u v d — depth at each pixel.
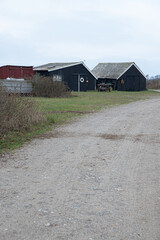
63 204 4.13
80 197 4.39
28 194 4.50
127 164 6.20
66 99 23.77
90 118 13.40
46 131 9.96
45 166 6.00
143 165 6.14
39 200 4.27
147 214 3.85
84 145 7.94
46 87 24.84
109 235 3.31
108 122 12.20
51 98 24.23
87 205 4.11
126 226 3.52
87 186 4.87
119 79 44.41
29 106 11.11
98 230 3.42
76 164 6.16
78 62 38.91
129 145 7.98
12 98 10.04
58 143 8.17
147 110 17.47
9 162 6.28
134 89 46.25
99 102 22.33
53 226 3.50
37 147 7.68
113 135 9.38
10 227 3.48
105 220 3.66
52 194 4.50
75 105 19.03
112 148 7.62
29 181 5.10
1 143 7.96
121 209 3.99
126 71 45.16
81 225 3.53
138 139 8.78
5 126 9.09
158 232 3.40
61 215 3.79
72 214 3.82
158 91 47.09
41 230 3.41
